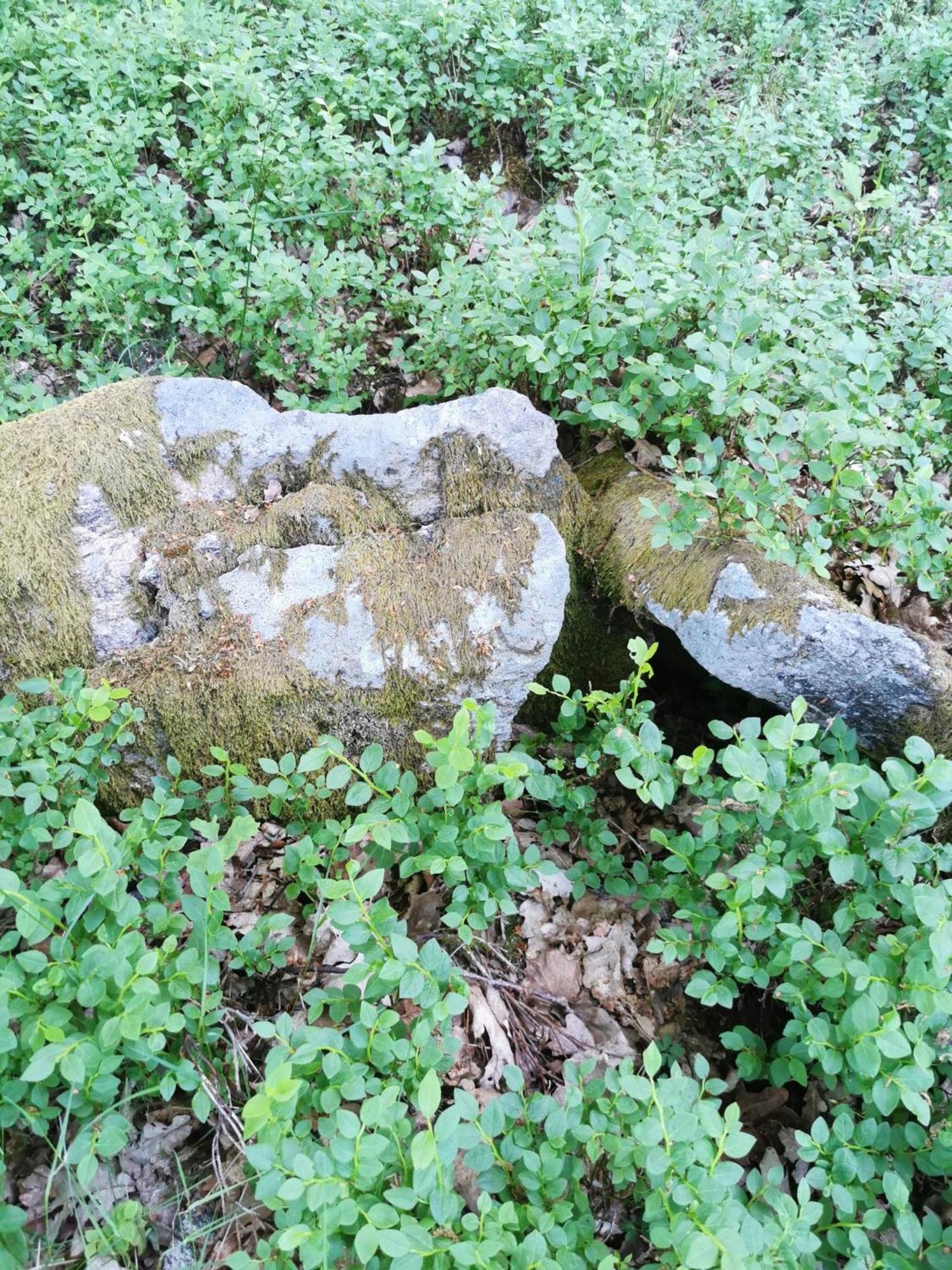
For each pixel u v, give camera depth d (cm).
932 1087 214
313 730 271
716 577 288
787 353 299
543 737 318
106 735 259
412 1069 195
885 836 219
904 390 370
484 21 523
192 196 457
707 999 224
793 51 613
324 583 277
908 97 588
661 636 320
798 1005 215
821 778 220
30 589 270
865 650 266
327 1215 162
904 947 209
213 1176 206
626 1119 194
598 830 288
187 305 375
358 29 516
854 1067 190
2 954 221
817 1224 192
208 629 274
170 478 290
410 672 269
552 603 276
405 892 277
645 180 404
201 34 480
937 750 274
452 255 364
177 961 204
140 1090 210
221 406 297
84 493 277
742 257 334
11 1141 198
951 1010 186
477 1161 180
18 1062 187
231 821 275
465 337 352
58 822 222
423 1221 167
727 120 491
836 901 253
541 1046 253
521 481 306
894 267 405
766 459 284
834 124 523
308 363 390
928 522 296
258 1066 226
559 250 321
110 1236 184
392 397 413
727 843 251
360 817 225
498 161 519
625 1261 181
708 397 307
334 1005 216
